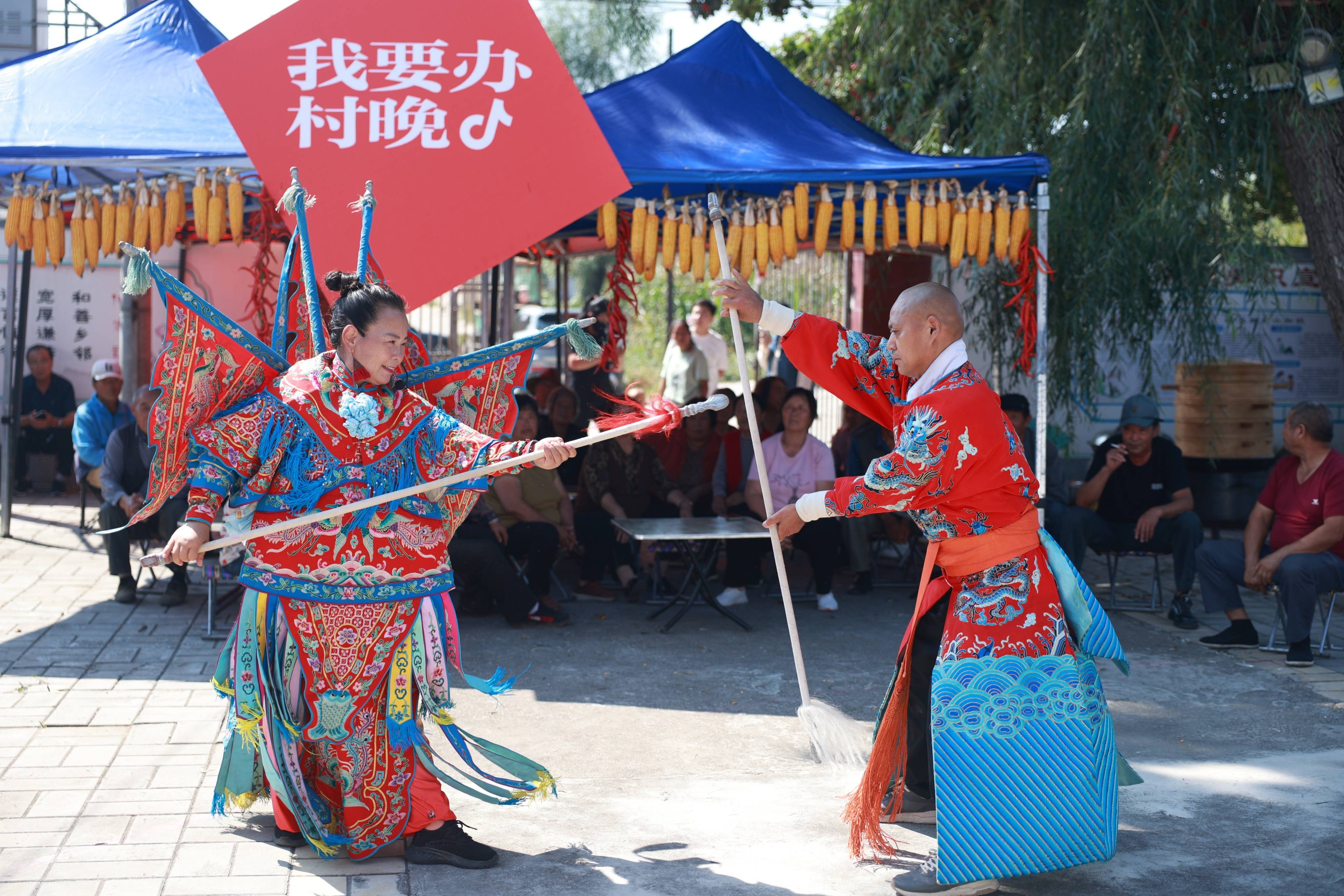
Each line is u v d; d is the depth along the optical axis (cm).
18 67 625
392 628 321
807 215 583
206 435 314
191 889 312
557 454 314
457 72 477
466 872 329
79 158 537
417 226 475
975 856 302
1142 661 577
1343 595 712
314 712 319
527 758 364
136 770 401
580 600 707
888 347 339
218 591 681
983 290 807
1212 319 781
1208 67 683
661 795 397
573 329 333
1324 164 689
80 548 811
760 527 631
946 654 315
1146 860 344
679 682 537
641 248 590
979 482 310
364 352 315
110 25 664
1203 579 607
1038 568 315
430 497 328
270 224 697
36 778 391
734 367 1571
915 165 584
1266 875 335
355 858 330
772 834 363
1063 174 689
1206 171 668
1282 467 589
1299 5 667
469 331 1185
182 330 316
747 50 684
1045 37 731
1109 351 904
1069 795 305
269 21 478
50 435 1049
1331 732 468
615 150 584
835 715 367
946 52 785
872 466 317
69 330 1121
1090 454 995
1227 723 480
